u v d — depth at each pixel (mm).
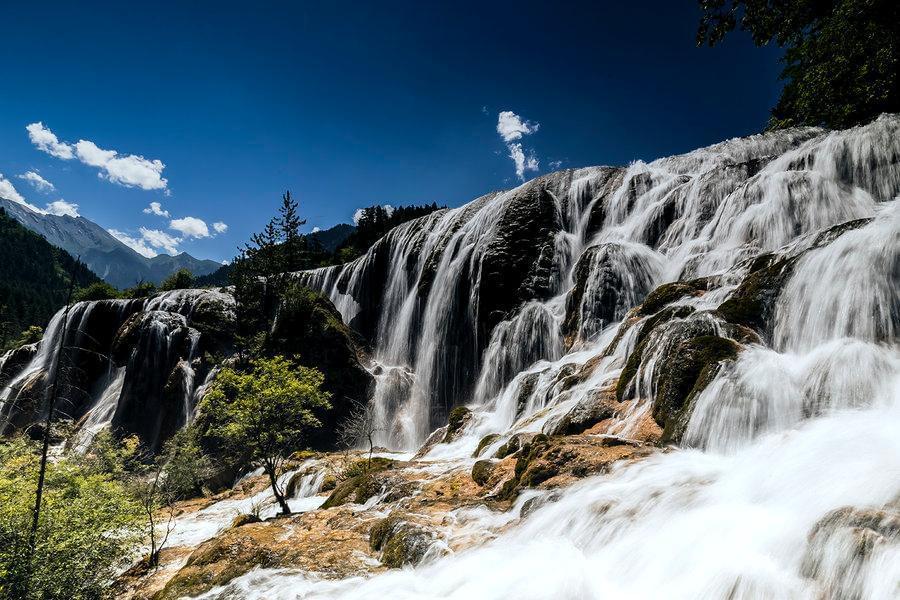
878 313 9125
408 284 39938
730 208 20438
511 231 31625
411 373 34438
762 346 10508
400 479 12609
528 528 7383
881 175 16641
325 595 6832
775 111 31656
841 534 4227
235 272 41375
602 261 23391
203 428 25266
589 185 32156
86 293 65188
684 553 5219
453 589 6199
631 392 11953
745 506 5723
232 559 8750
